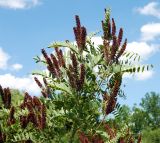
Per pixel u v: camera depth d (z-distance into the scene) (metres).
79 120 2.16
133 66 2.13
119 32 2.21
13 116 2.46
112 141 1.88
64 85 2.11
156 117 28.45
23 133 2.29
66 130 2.26
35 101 2.31
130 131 1.95
